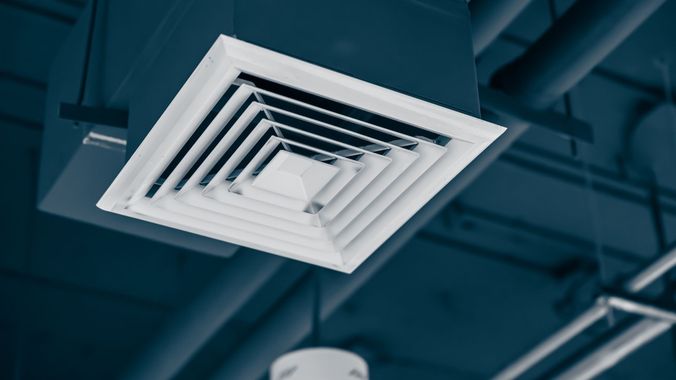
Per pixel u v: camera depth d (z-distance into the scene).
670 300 3.71
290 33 1.78
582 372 3.84
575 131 2.81
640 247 4.60
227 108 1.81
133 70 2.26
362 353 4.55
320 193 1.98
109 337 4.35
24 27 3.55
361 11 1.87
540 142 4.12
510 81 2.82
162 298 4.31
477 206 4.39
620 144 4.15
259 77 1.79
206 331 3.78
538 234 4.47
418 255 4.45
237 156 1.90
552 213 4.42
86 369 4.35
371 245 2.12
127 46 2.33
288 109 1.90
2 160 3.99
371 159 1.93
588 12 2.69
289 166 1.91
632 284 3.77
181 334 3.84
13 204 4.07
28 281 4.18
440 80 1.90
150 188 1.98
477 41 2.79
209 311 3.72
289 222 2.05
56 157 2.70
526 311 4.62
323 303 3.76
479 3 2.73
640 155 4.17
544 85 2.77
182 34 1.98
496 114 2.84
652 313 3.46
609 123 4.08
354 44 1.84
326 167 1.91
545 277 4.65
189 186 1.97
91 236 4.19
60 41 3.60
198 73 1.75
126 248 4.22
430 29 1.94
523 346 4.66
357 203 2.03
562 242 4.51
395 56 1.87
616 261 4.64
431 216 3.42
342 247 2.12
